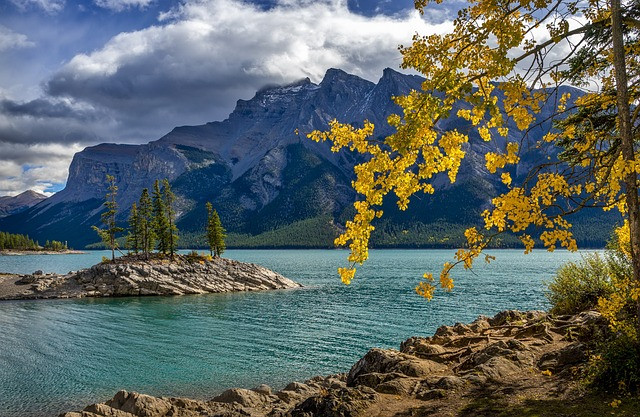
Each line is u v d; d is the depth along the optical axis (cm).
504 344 1267
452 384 1032
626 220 930
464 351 1366
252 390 1970
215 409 1656
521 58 687
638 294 775
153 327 4497
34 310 5709
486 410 872
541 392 935
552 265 14325
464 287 7844
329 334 4097
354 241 678
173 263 8588
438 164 662
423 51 670
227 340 3872
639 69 832
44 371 2939
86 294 7094
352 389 1045
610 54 818
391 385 1072
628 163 641
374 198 671
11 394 2486
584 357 1064
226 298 6869
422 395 1009
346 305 5959
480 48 643
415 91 660
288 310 5581
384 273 11606
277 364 3084
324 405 981
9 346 3688
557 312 1731
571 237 652
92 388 2592
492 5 646
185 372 2903
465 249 719
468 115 686
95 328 4462
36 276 8006
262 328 4409
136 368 2998
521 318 1795
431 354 1386
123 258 8975
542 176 680
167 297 7038
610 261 1556
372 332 4172
